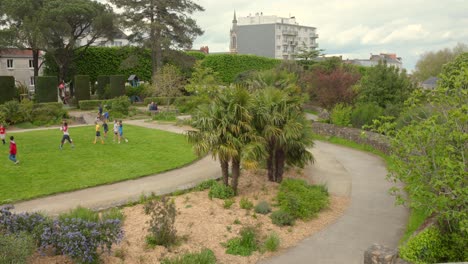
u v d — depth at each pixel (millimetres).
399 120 21484
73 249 8445
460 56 29891
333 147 27422
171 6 51906
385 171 20188
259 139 14594
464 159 9398
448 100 10523
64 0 51781
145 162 20641
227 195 14672
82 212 11273
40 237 8930
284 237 11531
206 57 62594
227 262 9844
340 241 11391
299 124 15641
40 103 41938
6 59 67125
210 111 14445
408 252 8938
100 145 24938
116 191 15672
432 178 9461
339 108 31828
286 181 15953
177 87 45375
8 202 14031
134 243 10328
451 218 9555
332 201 15070
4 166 19094
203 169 19578
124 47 58406
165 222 10484
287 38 123062
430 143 9883
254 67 65375
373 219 13219
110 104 42969
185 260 9117
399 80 31125
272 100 15711
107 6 56656
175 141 26797
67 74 58562
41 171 18359
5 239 7863
